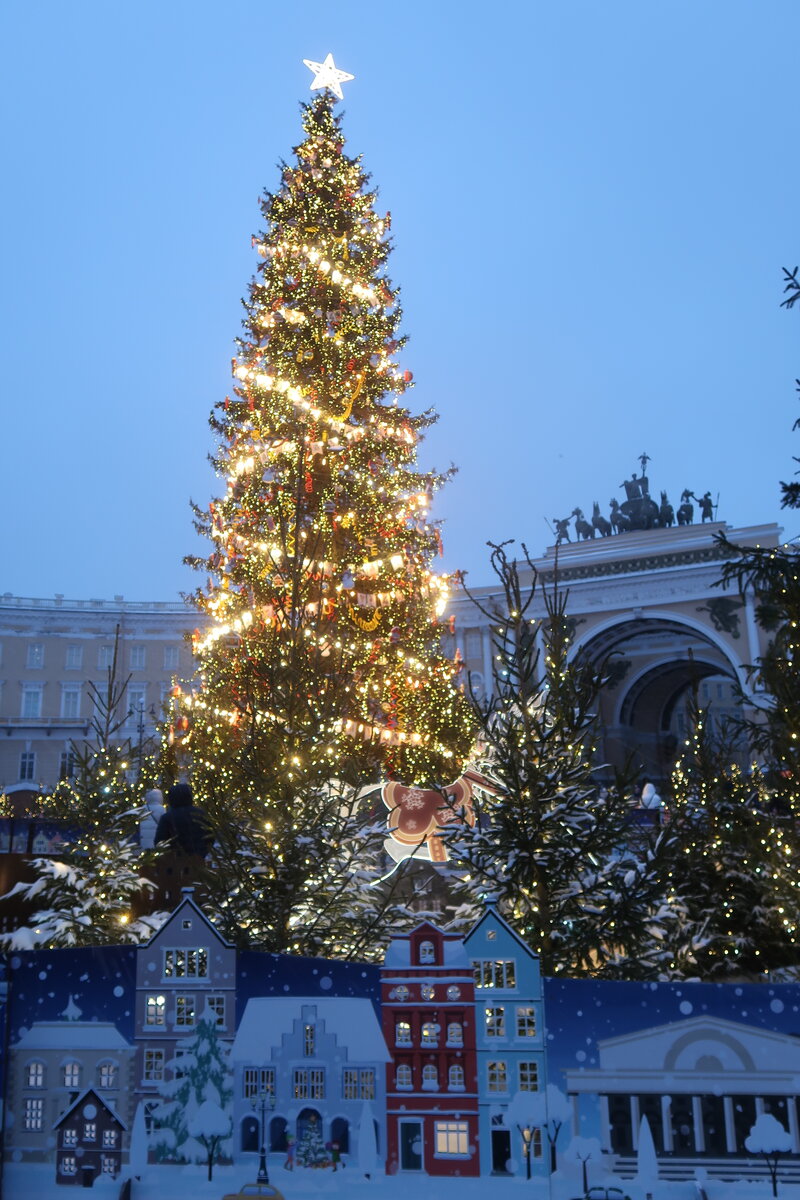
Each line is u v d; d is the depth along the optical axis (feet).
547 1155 23.31
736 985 23.86
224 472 94.43
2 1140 24.90
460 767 83.41
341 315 93.50
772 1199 22.52
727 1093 23.25
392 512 92.73
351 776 51.42
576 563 228.22
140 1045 25.22
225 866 38.75
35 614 274.98
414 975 24.85
